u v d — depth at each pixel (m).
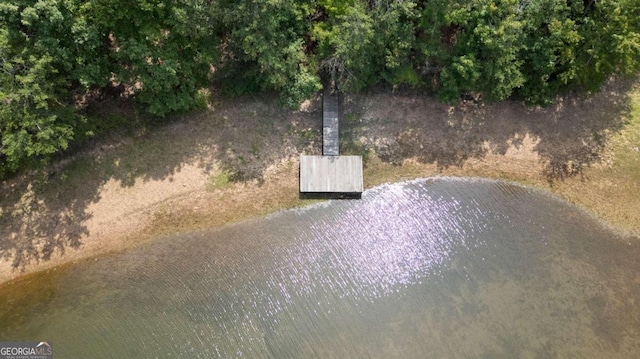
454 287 30.92
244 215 32.97
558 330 29.66
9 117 27.97
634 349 29.23
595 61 32.81
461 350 29.06
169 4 29.11
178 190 33.31
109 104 34.50
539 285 31.00
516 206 33.59
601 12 31.50
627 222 33.06
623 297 30.64
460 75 33.25
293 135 34.97
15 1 26.55
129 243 31.97
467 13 30.94
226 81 35.16
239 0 29.78
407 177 34.41
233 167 34.00
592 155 34.91
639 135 35.25
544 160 34.88
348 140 35.06
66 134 30.41
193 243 32.00
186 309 29.97
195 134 34.66
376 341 29.20
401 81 34.53
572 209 33.50
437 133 35.47
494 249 32.16
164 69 30.42
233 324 29.56
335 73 34.34
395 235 32.53
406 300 30.50
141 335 29.22
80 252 31.67
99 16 28.86
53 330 29.39
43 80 28.36
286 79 32.41
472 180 34.44
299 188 33.53
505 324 29.81
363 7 30.95
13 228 31.94
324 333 29.42
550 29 31.22
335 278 31.08
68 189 32.94
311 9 31.88
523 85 35.03
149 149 34.12
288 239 32.19
